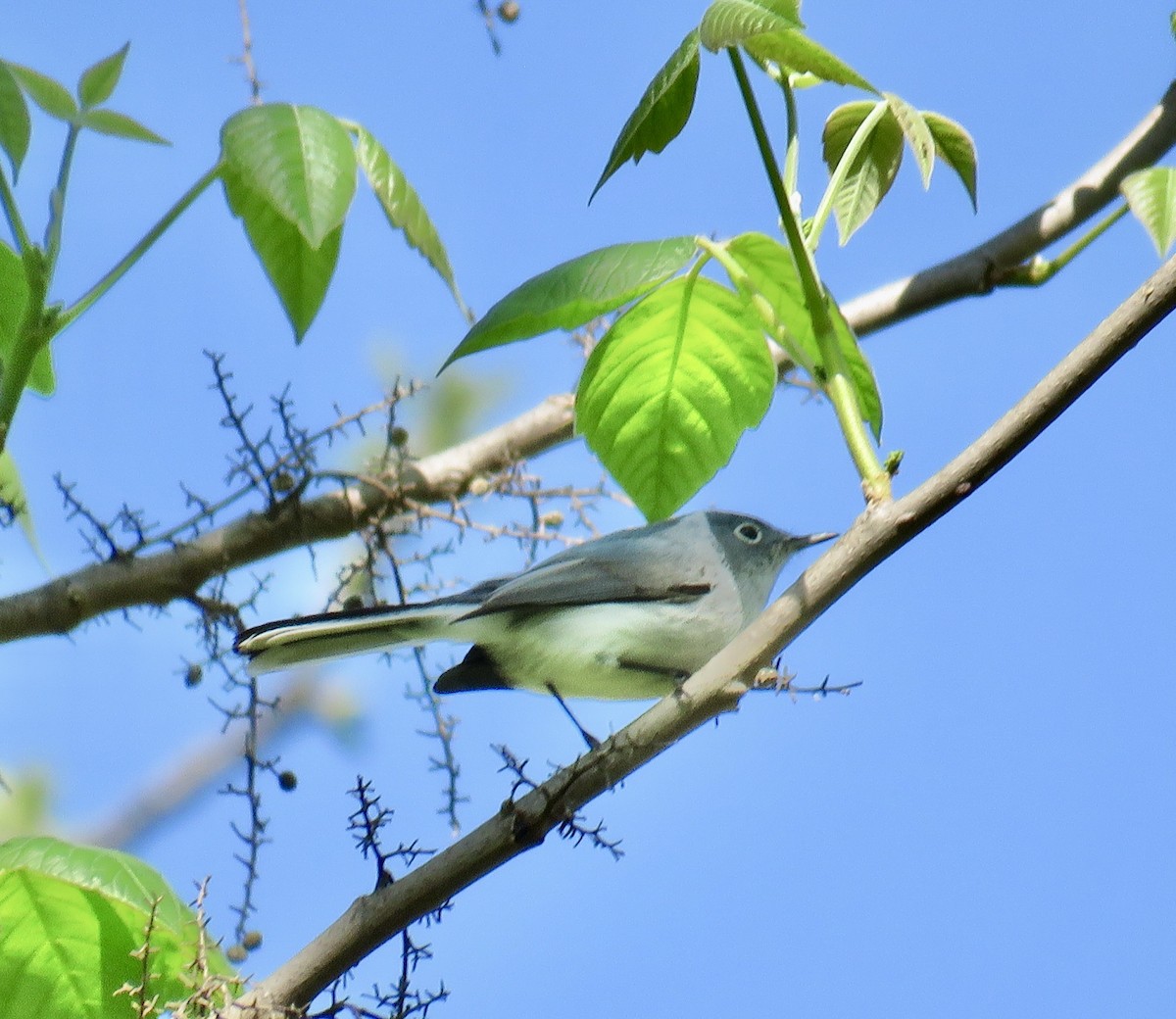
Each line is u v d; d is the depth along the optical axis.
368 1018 5.86
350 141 6.84
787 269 7.27
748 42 6.39
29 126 6.80
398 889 5.98
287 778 8.43
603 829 6.08
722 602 9.56
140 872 6.57
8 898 6.57
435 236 7.84
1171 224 6.98
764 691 6.46
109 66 6.79
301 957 5.93
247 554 9.58
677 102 6.55
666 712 6.07
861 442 6.14
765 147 6.59
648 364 7.87
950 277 10.21
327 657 8.56
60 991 6.60
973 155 7.70
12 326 7.98
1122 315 5.78
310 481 9.80
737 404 7.96
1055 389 5.81
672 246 6.78
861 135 7.16
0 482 8.93
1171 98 10.34
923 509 5.95
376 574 9.85
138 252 7.33
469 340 6.68
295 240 7.84
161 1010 6.45
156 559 9.40
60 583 9.20
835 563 6.03
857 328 10.32
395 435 9.91
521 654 9.28
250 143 6.69
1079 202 10.20
